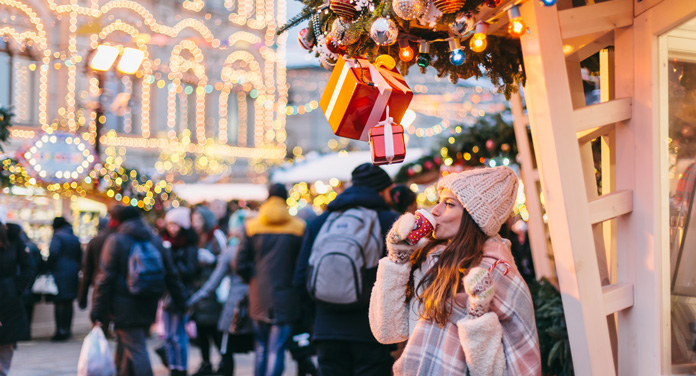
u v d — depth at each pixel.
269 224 5.79
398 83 2.50
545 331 3.61
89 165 11.15
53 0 18.39
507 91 3.05
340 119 2.51
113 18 20.30
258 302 5.72
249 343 6.57
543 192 2.51
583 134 2.91
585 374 2.44
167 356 6.84
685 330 2.57
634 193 2.59
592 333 2.43
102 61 9.09
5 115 6.74
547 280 3.94
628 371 2.63
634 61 2.59
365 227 4.25
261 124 26.69
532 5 2.44
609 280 3.03
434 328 2.35
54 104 18.66
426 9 2.37
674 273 2.56
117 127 21.91
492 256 2.37
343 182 15.21
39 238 14.33
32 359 8.24
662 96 2.52
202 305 7.03
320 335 4.24
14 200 13.96
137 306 5.79
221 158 25.05
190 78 23.38
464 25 2.38
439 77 2.99
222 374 6.58
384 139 2.40
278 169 15.06
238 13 25.12
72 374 7.25
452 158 7.21
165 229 8.30
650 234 2.52
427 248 2.51
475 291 2.18
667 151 2.53
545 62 2.43
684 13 2.34
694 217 2.58
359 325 4.19
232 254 6.57
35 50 17.41
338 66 2.56
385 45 2.71
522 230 6.64
